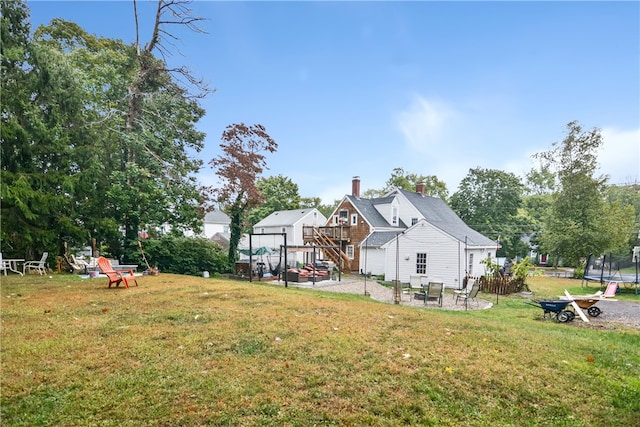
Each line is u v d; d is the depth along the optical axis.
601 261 23.23
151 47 17.55
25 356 3.98
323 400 3.20
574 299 10.09
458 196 40.97
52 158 14.55
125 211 16.27
